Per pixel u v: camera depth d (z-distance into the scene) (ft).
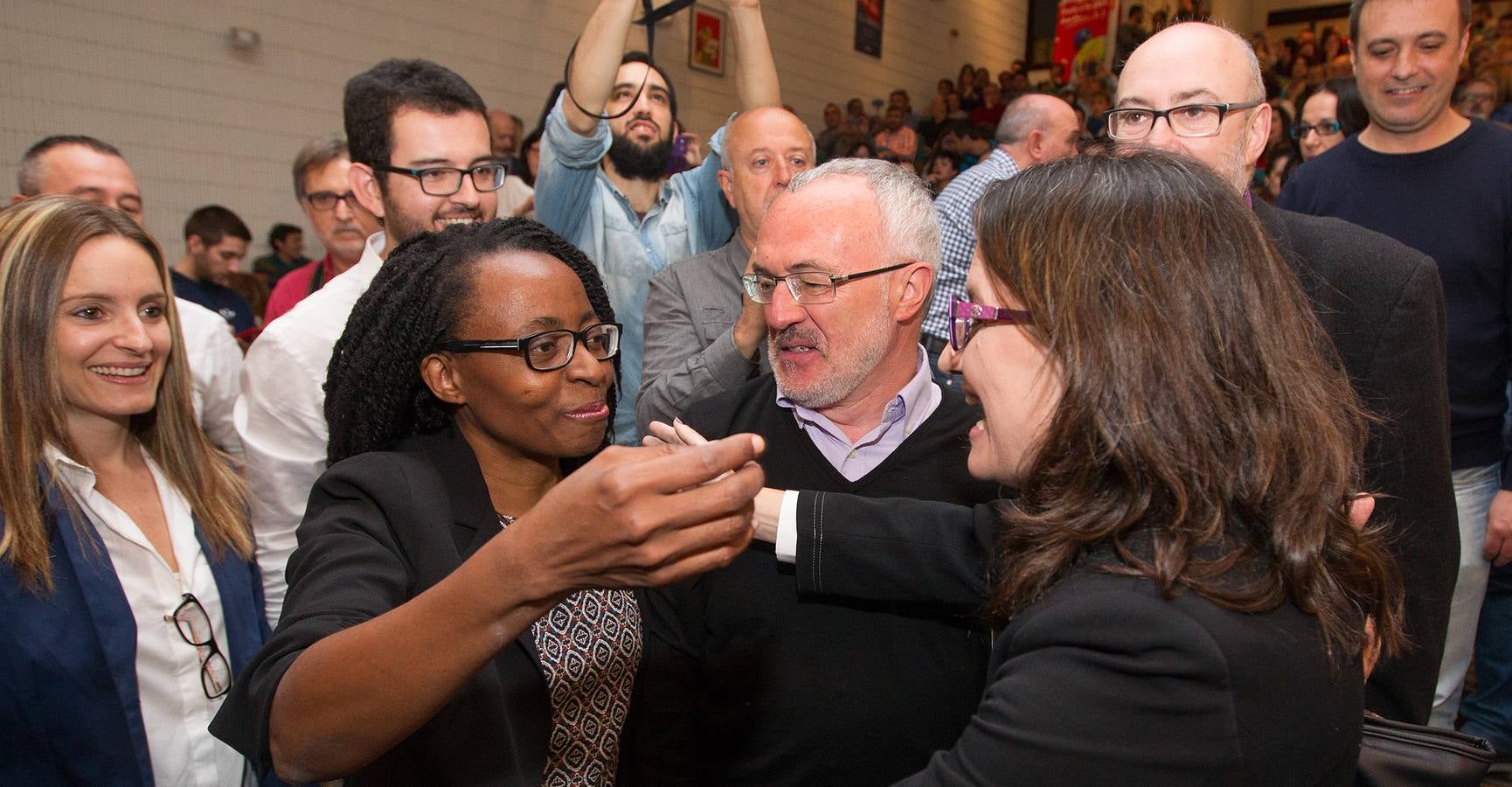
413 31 17.40
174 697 4.29
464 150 5.61
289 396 5.19
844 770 3.92
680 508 1.97
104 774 4.01
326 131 16.39
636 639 3.69
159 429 4.61
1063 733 2.16
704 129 22.86
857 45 27.71
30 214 4.21
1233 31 4.99
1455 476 6.39
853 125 24.94
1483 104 12.77
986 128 20.90
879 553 3.55
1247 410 2.38
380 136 5.57
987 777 2.21
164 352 4.49
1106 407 2.40
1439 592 4.46
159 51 14.28
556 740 3.39
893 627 3.93
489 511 3.32
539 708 3.18
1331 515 2.44
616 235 7.95
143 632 4.23
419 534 3.05
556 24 19.83
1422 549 4.41
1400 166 6.35
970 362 2.79
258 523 5.32
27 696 3.87
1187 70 4.76
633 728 3.85
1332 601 2.36
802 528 3.66
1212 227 2.48
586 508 1.97
